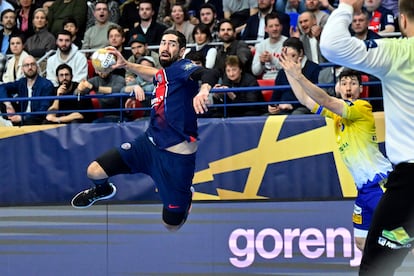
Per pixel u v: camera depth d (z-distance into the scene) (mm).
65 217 22141
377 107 23047
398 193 10219
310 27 25391
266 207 21141
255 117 21719
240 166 21656
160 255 21578
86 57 28016
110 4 30391
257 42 26375
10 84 24953
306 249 20906
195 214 21438
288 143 21469
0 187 22891
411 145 10195
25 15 30484
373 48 10227
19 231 22328
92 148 22375
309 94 16516
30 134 22781
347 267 20688
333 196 21109
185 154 15414
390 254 10328
